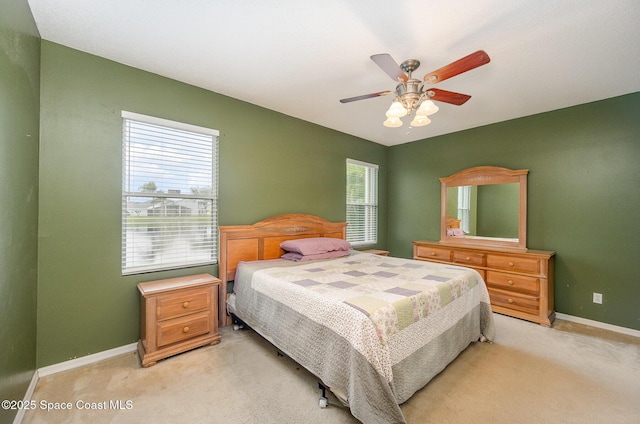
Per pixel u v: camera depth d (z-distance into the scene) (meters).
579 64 2.20
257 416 1.54
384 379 1.34
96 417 1.52
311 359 1.63
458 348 2.10
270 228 3.17
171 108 2.53
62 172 2.01
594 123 2.91
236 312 2.59
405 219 4.73
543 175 3.25
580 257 2.98
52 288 1.97
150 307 2.04
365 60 2.21
